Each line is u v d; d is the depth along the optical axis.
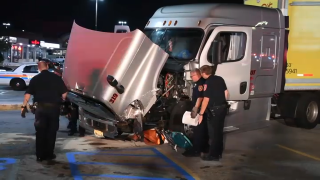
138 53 7.07
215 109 7.20
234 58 8.62
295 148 8.62
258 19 9.13
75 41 7.80
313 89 10.73
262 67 9.23
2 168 6.61
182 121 7.53
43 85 6.83
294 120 10.82
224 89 7.25
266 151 8.31
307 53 10.55
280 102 10.91
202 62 8.07
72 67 7.71
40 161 7.05
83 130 9.27
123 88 7.05
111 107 7.11
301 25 10.48
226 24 8.58
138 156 7.64
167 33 8.98
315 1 10.43
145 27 9.84
